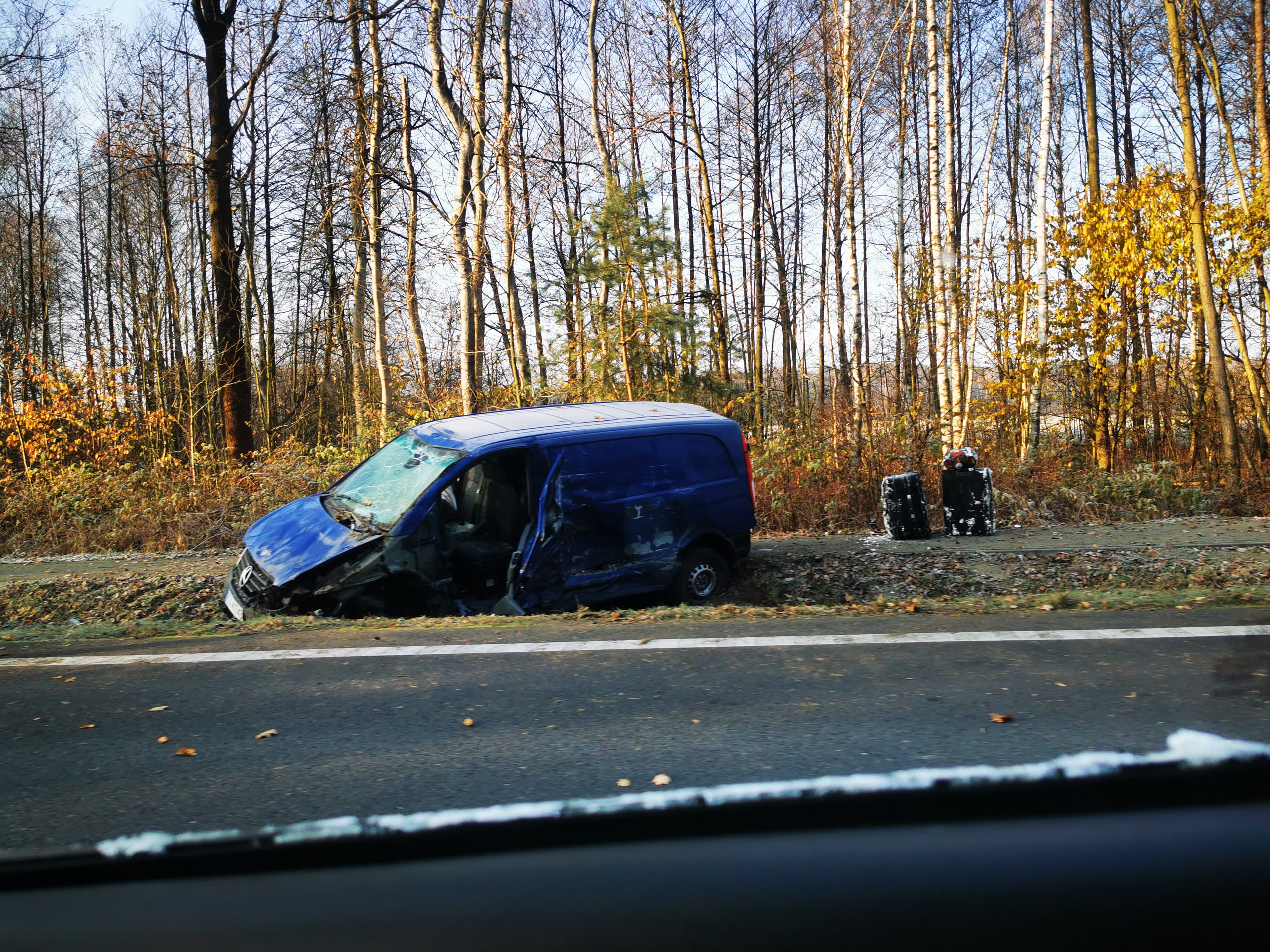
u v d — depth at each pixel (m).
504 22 16.98
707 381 16.73
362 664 4.92
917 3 18.20
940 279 15.09
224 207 19.33
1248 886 1.21
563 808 1.38
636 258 15.62
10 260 36.38
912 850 1.30
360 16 17.20
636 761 3.34
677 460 7.55
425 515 6.70
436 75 16.25
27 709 4.34
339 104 18.94
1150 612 5.54
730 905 1.21
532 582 6.80
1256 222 15.26
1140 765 1.41
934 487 12.70
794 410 18.39
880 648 4.86
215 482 13.91
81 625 7.13
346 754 3.56
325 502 7.56
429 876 1.30
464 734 3.74
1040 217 15.45
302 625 6.12
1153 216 15.26
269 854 1.35
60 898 1.31
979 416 17.17
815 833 1.39
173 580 8.78
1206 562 8.37
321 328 29.86
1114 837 1.32
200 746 3.72
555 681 4.46
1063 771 1.41
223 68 19.45
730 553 7.82
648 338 15.95
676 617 5.94
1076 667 4.33
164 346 30.22
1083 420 16.83
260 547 7.07
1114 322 15.77
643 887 1.25
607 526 7.12
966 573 8.49
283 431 29.33
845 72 16.02
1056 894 1.21
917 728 3.57
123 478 14.76
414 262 18.36
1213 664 4.29
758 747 3.43
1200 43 17.00
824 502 12.12
